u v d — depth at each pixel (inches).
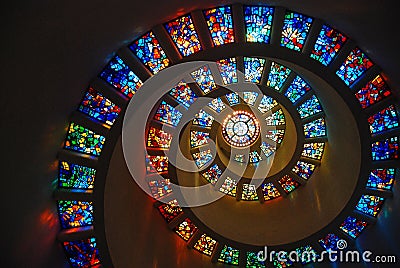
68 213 258.2
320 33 241.1
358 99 257.3
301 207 357.7
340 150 315.3
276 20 235.3
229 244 340.8
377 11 195.3
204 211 348.8
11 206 199.8
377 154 281.7
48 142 218.5
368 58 244.8
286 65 262.4
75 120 233.0
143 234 300.7
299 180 370.9
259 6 235.6
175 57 240.5
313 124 343.0
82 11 181.9
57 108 213.9
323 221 325.4
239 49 240.2
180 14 234.8
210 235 339.9
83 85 228.5
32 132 198.4
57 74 198.7
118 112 241.6
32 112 192.7
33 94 188.1
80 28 190.7
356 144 279.0
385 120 266.2
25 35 162.7
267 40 241.4
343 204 308.7
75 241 262.4
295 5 228.4
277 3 229.9
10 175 192.4
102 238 252.4
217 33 241.4
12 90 172.7
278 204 378.6
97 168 241.1
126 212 281.9
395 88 241.9
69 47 194.5
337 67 245.4
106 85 236.2
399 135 262.1
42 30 170.6
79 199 245.8
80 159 237.5
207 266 352.5
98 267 267.4
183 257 339.9
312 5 222.1
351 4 203.3
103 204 248.5
